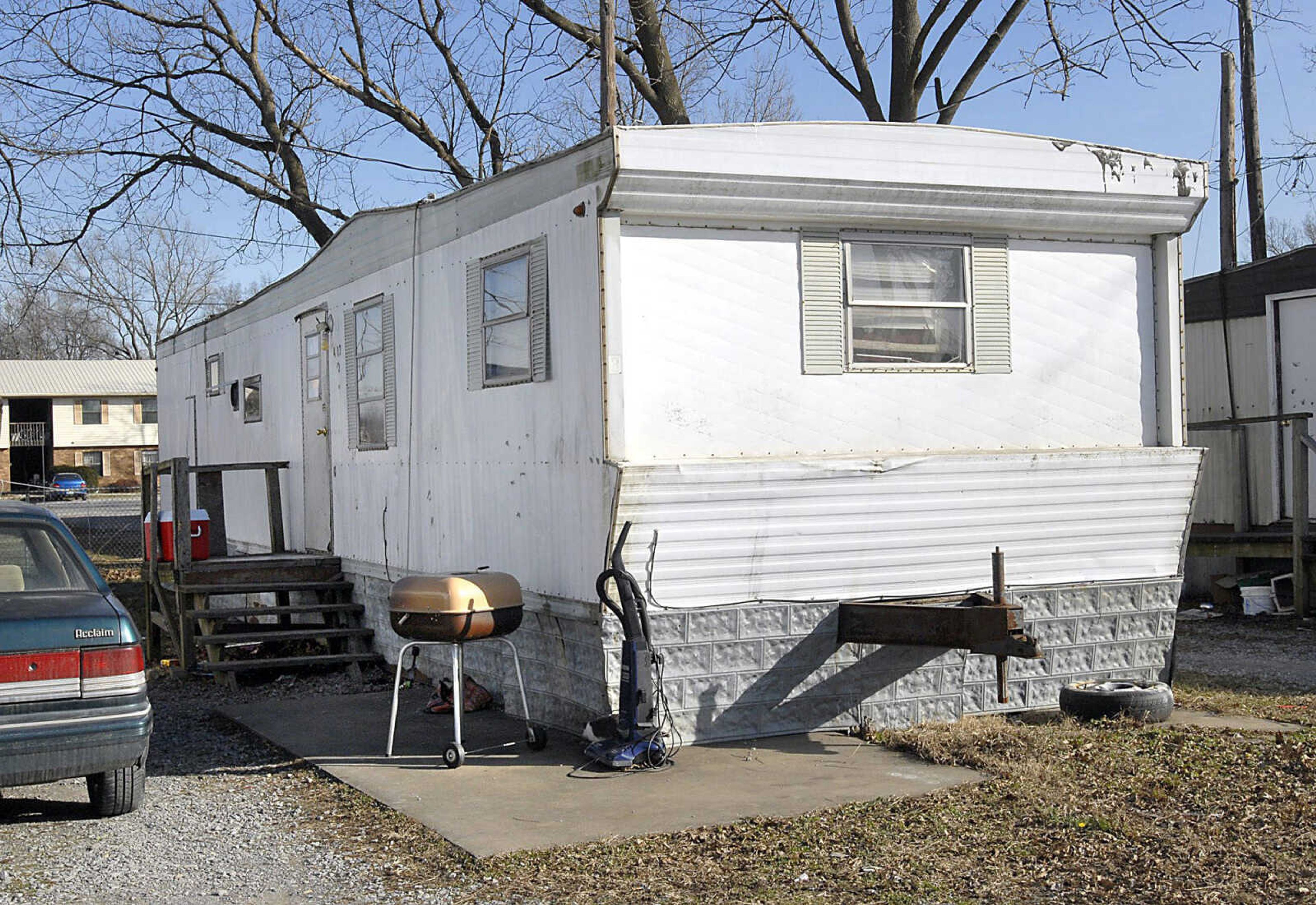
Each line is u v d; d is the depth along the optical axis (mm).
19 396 53156
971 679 7930
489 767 6934
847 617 7469
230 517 14352
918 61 18219
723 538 7043
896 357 7527
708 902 4793
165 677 10562
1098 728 7586
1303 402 13289
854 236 7387
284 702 9117
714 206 6914
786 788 6367
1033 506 7820
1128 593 8312
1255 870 5047
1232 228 16953
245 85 22094
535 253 7539
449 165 22312
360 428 10477
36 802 6559
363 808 6230
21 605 5727
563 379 7246
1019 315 7855
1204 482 14258
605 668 6973
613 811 5992
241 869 5344
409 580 7199
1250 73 17922
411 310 9383
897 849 5363
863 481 7215
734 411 7098
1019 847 5375
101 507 36781
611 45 12594
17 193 20391
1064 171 7727
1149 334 8258
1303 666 10047
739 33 19109
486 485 8266
